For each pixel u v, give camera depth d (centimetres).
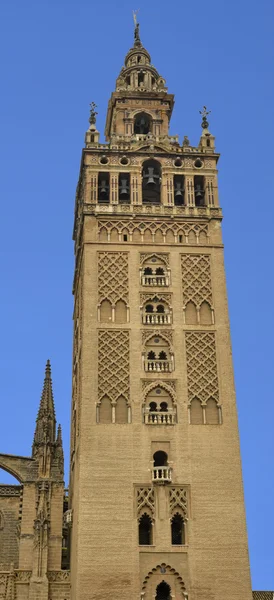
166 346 7169
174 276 7475
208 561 6375
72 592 6606
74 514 6888
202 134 8294
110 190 7844
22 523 7075
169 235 7681
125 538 6384
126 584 6241
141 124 8888
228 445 6794
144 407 6875
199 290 7438
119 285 7394
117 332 7169
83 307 7256
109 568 6275
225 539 6456
